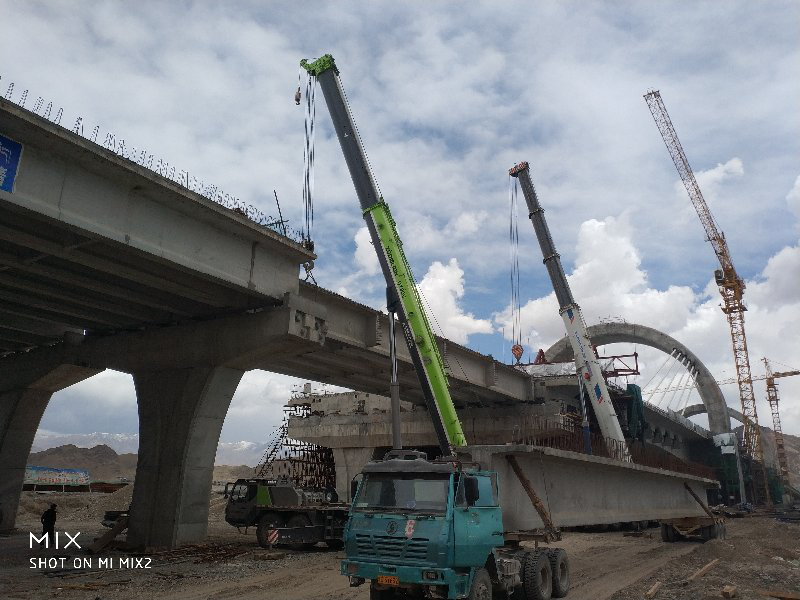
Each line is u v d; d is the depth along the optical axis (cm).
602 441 2606
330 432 5819
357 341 3547
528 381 5681
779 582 1717
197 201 2175
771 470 13038
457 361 4594
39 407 3459
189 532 2608
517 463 1681
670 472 2934
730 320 13425
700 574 1812
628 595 1530
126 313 2848
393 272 2495
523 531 1625
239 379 2858
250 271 2488
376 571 1141
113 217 1970
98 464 14075
